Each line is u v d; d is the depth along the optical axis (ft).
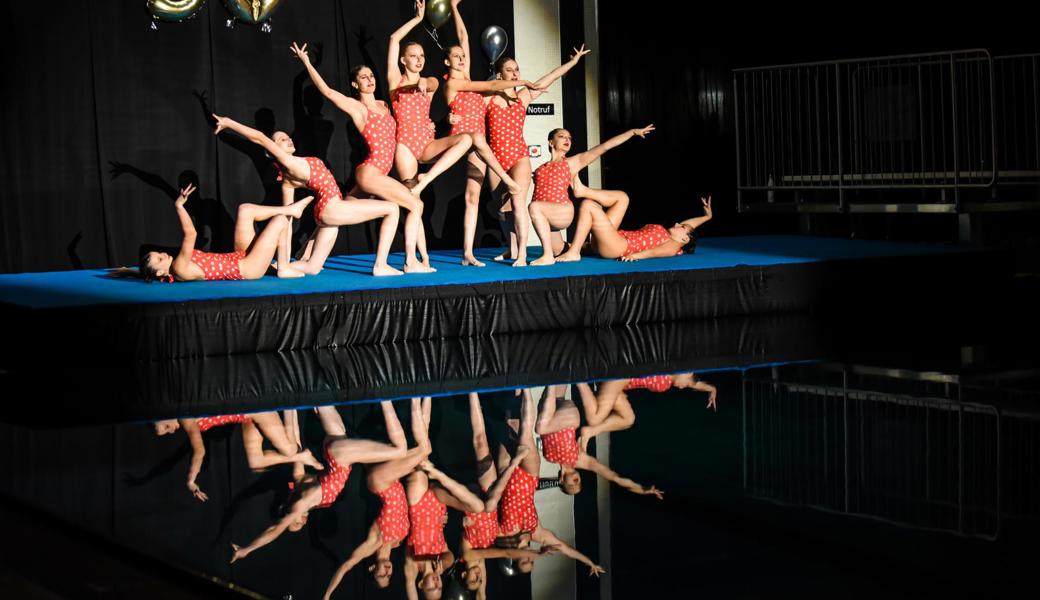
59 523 9.32
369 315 19.30
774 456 11.35
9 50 22.08
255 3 23.75
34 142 22.43
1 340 18.08
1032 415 12.88
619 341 19.33
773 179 30.01
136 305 17.70
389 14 25.55
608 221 23.61
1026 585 7.47
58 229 22.75
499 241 27.30
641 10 29.71
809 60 32.12
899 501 9.66
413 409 13.98
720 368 16.58
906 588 7.45
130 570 8.19
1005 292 24.34
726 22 30.96
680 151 30.60
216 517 9.53
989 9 30.40
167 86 23.39
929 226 31.24
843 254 23.76
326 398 14.79
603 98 29.35
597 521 9.22
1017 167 28.58
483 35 25.98
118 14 22.88
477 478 10.68
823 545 8.45
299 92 24.70
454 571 8.02
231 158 24.06
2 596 7.81
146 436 12.78
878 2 31.42
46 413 14.12
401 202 21.66
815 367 16.49
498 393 14.94
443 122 26.45
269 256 20.80
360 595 7.61
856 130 28.89
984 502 9.53
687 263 22.59
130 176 23.20
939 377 15.42
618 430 12.69
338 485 10.50
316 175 20.99
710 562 8.13
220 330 18.29
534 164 27.35
